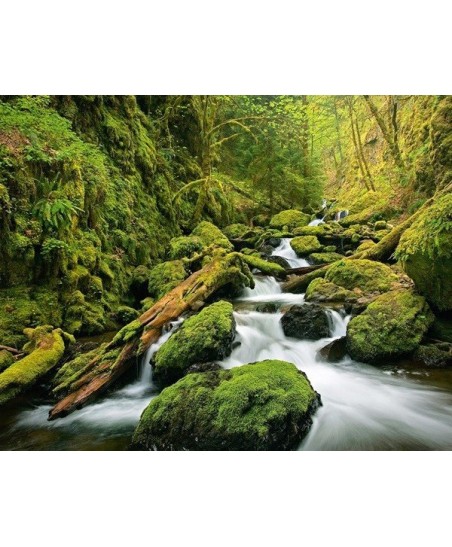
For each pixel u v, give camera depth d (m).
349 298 8.01
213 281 8.26
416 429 4.23
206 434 3.68
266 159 20.02
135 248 10.45
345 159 31.92
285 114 20.00
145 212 12.15
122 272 9.45
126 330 6.04
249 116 19.70
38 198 7.17
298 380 4.22
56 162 7.64
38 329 6.29
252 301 9.09
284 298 9.44
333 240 14.69
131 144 12.37
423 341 6.13
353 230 15.21
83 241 8.24
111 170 10.93
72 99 10.33
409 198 15.87
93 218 8.92
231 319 6.04
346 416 4.46
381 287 8.31
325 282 9.00
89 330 7.33
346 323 7.07
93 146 10.23
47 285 7.14
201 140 18.94
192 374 4.52
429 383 5.18
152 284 9.42
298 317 6.92
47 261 7.04
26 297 6.75
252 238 16.02
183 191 14.83
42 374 5.63
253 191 21.47
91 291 7.98
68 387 5.27
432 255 6.15
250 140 21.09
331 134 26.95
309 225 18.06
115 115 12.38
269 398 3.88
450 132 12.79
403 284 8.20
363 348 5.91
